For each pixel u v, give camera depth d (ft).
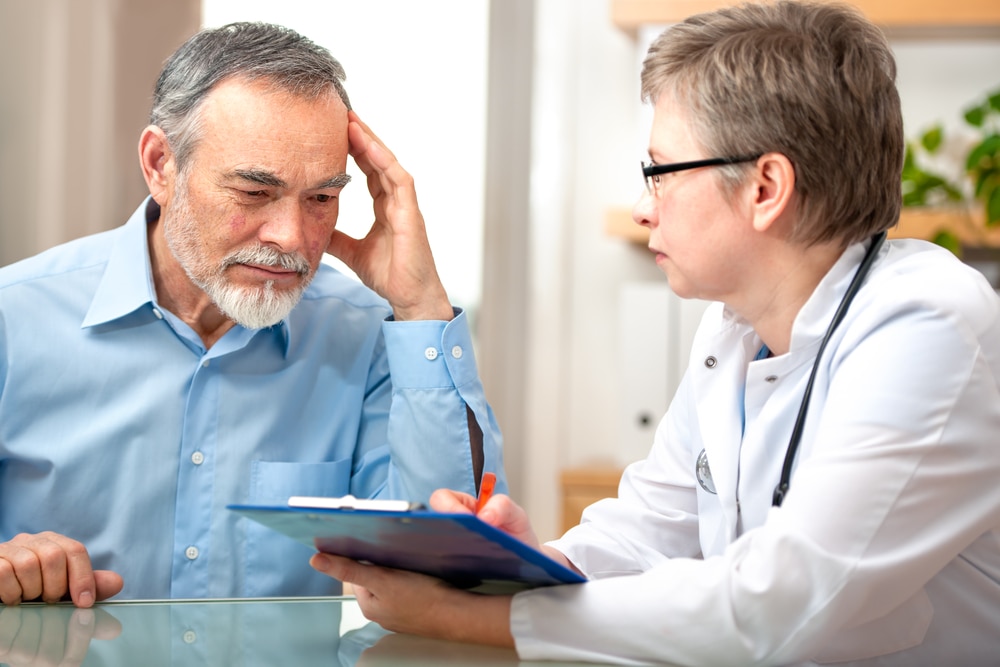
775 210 3.40
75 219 8.43
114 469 4.59
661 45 3.64
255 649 3.18
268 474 4.77
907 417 3.03
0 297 4.57
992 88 10.26
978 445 3.09
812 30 3.47
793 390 3.68
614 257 10.77
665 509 4.30
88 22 8.43
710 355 4.00
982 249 10.16
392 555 3.16
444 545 2.89
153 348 4.68
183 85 4.27
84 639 3.25
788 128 3.37
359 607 3.71
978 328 3.16
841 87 3.40
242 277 4.29
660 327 9.82
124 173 8.59
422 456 4.62
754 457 3.76
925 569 3.05
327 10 10.63
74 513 4.56
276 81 4.15
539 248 10.72
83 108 8.43
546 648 3.08
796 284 3.59
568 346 10.82
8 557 3.73
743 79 3.40
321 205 4.35
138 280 4.65
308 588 4.83
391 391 5.07
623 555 4.09
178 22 8.79
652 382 9.83
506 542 2.71
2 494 4.61
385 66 10.76
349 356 5.04
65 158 8.39
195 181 4.22
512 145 10.76
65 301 4.65
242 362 4.78
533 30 10.73
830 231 3.48
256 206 4.22
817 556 2.91
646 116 10.20
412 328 4.62
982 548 3.44
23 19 8.26
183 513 4.65
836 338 3.46
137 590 4.60
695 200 3.50
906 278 3.33
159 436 4.64
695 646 2.97
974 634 3.55
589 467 10.01
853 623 3.07
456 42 10.80
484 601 3.20
